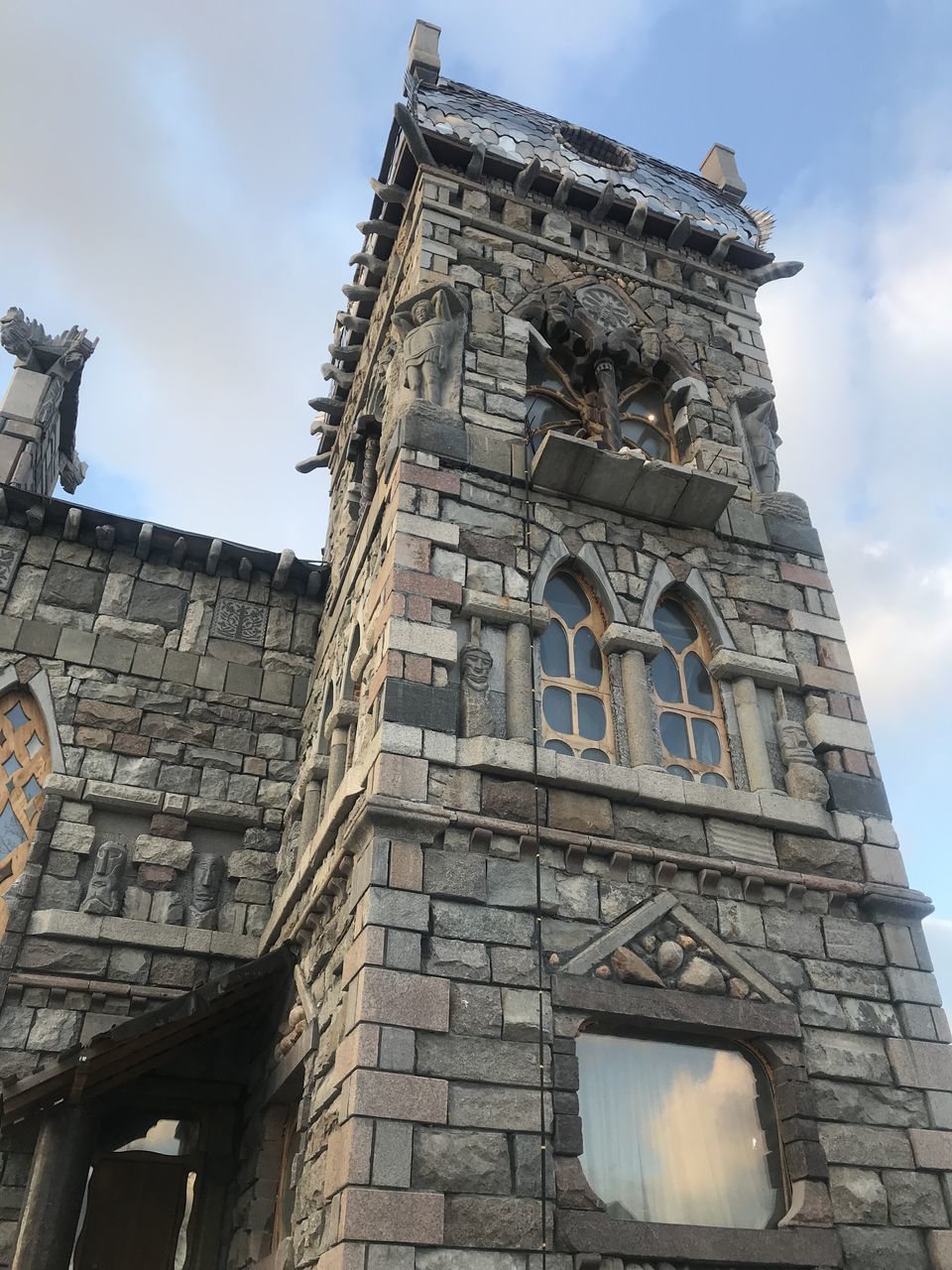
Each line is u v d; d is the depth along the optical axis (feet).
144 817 42.47
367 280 54.44
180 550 48.70
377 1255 21.26
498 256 43.68
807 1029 28.09
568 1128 24.31
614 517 36.96
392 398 42.19
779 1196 26.22
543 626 32.73
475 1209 22.53
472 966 25.61
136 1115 37.19
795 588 37.99
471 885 26.76
